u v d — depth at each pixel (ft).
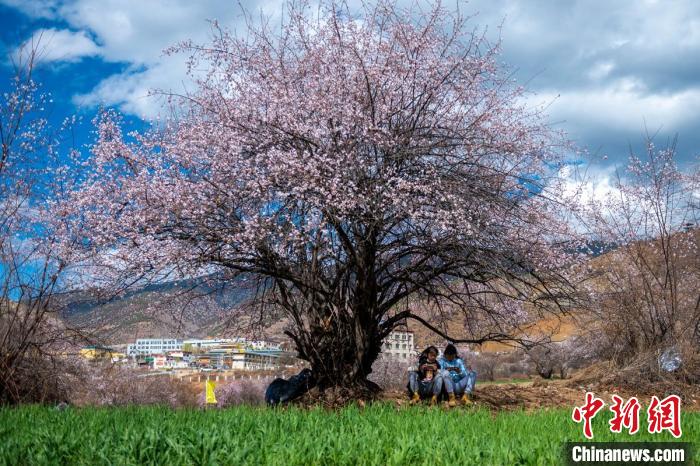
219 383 93.50
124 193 38.68
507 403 42.68
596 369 54.75
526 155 42.55
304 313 42.78
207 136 39.45
